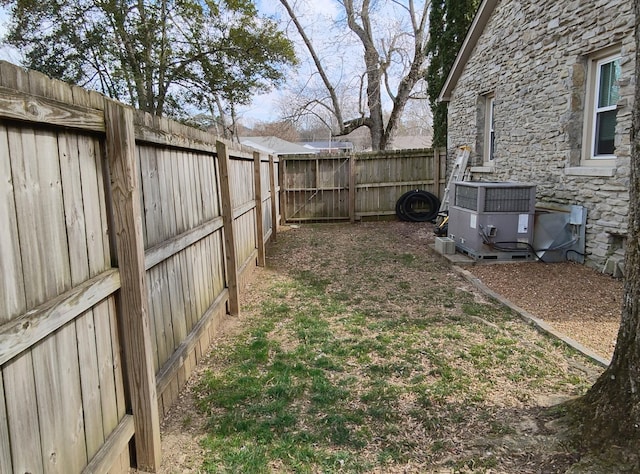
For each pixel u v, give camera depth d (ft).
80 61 40.52
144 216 7.70
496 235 19.06
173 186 9.34
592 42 17.34
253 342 11.60
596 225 17.44
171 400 8.48
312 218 36.19
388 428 7.54
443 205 32.48
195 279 10.71
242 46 43.62
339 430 7.50
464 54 29.81
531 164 22.21
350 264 20.53
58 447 4.76
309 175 35.70
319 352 10.80
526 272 17.43
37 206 4.51
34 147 4.48
